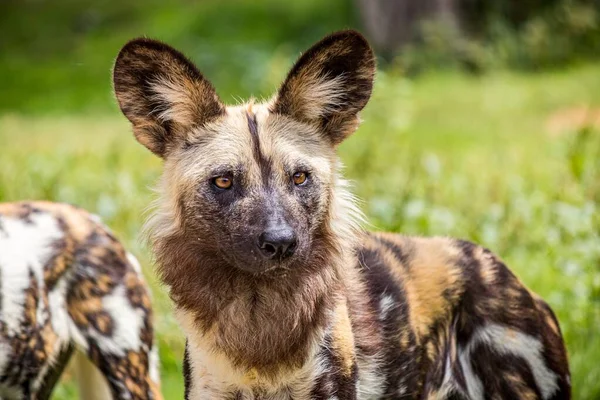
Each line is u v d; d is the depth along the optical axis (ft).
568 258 38.68
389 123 58.39
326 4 130.72
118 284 30.55
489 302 27.66
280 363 24.39
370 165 51.80
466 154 66.18
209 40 124.67
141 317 30.76
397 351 26.63
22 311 28.78
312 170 25.21
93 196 49.75
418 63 109.60
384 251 27.91
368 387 26.32
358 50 25.98
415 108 84.23
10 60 128.16
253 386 24.62
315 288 24.72
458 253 28.27
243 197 24.50
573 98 89.81
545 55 109.91
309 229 24.89
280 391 24.72
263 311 24.48
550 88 94.48
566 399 28.35
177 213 25.32
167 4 141.90
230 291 24.56
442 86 98.17
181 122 25.70
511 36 113.50
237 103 29.22
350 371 25.22
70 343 30.37
